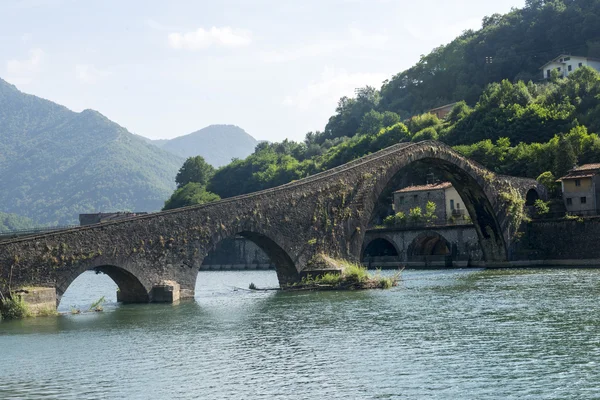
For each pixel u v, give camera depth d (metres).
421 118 195.25
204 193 199.38
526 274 91.06
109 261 62.62
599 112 150.12
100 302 69.00
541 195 121.75
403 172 161.25
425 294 68.31
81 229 60.91
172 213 67.94
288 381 34.78
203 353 41.75
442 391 32.16
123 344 45.06
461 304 59.25
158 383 35.09
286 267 80.19
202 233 70.06
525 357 37.97
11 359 41.06
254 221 74.56
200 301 68.44
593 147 131.88
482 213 113.25
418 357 38.72
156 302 66.50
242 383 34.69
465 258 121.62
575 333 44.16
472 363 36.97
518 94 169.00
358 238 85.88
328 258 81.00
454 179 109.75
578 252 108.44
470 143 163.75
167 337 47.31
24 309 56.34
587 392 31.45
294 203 79.00
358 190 86.50
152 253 66.25
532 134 154.75
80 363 39.72
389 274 105.19
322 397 31.95
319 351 41.25
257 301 67.12
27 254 57.62
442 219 137.75
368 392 32.41
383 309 57.62
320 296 69.75
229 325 51.81
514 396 31.16
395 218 138.38
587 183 117.50
